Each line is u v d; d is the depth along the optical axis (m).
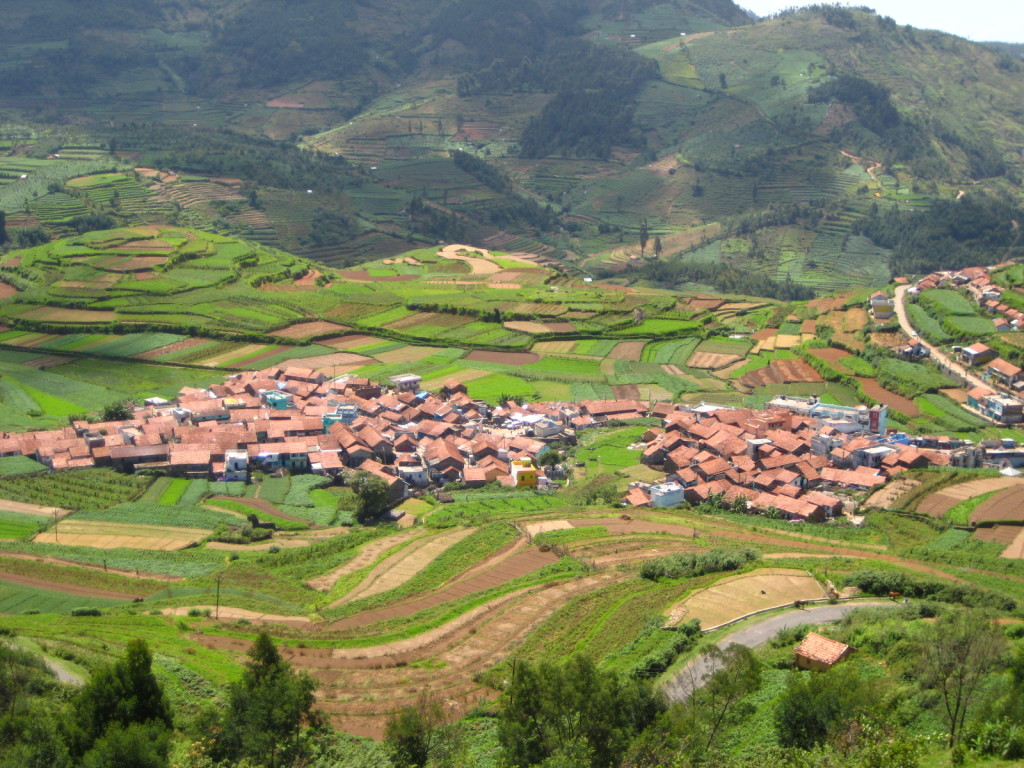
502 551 126.44
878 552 120.81
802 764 61.09
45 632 94.06
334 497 155.62
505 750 68.50
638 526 136.12
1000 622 85.75
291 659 92.88
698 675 79.94
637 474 167.25
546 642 93.75
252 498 152.75
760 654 83.88
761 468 159.62
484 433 187.12
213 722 73.50
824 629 87.88
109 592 113.44
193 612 105.81
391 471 165.62
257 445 171.12
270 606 109.88
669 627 92.94
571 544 126.81
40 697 76.12
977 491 144.00
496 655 92.25
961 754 57.72
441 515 146.12
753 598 99.44
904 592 99.75
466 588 113.44
